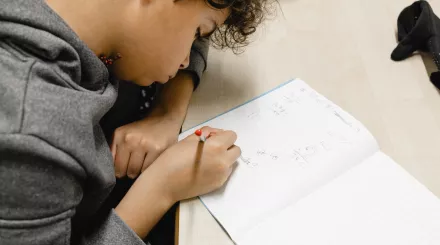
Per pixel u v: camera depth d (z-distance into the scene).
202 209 0.54
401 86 0.68
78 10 0.48
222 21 0.56
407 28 0.75
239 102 0.67
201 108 0.67
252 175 0.57
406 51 0.72
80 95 0.45
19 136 0.37
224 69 0.73
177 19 0.49
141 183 0.57
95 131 0.55
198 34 0.56
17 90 0.38
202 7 0.49
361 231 0.51
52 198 0.40
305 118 0.64
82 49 0.46
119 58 0.54
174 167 0.56
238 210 0.53
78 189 0.44
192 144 0.58
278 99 0.67
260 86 0.70
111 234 0.52
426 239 0.50
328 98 0.67
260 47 0.76
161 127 0.64
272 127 0.63
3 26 0.41
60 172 0.40
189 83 0.69
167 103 0.67
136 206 0.55
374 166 0.57
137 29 0.49
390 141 0.61
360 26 0.79
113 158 0.60
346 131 0.61
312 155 0.59
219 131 0.61
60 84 0.43
